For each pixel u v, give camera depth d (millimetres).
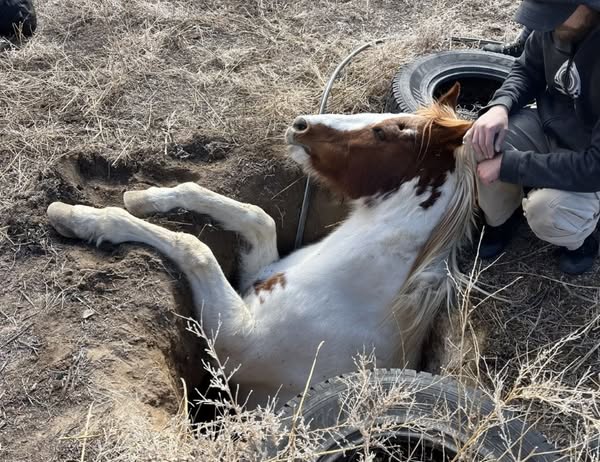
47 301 2969
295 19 5492
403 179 3271
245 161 4082
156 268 3162
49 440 2398
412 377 2541
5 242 3252
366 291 3262
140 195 3564
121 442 2363
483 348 3070
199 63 4828
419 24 5500
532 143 3191
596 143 2732
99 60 4703
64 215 3270
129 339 2842
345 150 3363
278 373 3301
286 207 4164
